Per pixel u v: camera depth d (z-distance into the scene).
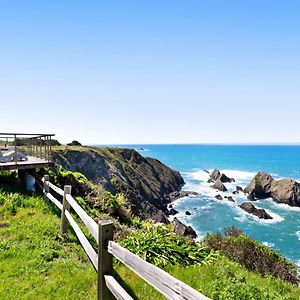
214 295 5.78
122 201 18.02
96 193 16.72
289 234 35.44
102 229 4.63
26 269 6.61
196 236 32.78
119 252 4.07
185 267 7.19
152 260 7.15
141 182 59.12
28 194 13.20
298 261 26.58
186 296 2.54
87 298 5.52
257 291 6.12
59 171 17.05
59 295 5.64
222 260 8.27
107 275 4.63
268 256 10.70
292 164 151.75
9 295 5.53
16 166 14.29
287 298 6.64
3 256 7.18
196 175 104.12
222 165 147.12
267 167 135.25
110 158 58.44
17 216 10.27
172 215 45.50
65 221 8.97
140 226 16.64
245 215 45.06
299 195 54.78
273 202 56.69
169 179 73.38
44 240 8.40
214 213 46.59
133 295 5.43
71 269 6.73
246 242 11.27
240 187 69.50
